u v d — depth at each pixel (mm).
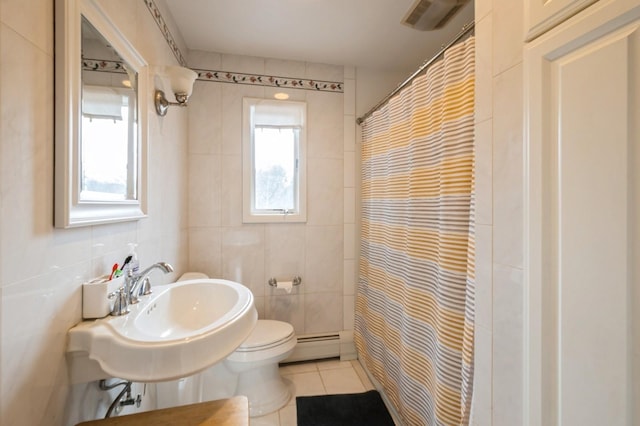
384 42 1865
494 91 748
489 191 770
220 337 752
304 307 2154
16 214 567
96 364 742
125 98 1001
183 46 1841
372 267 1891
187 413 786
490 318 768
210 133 1983
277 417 1585
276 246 2100
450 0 1341
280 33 1765
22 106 581
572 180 546
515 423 682
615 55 475
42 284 636
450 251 1098
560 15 557
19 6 571
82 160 758
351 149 2199
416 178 1372
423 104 1341
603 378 503
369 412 1612
